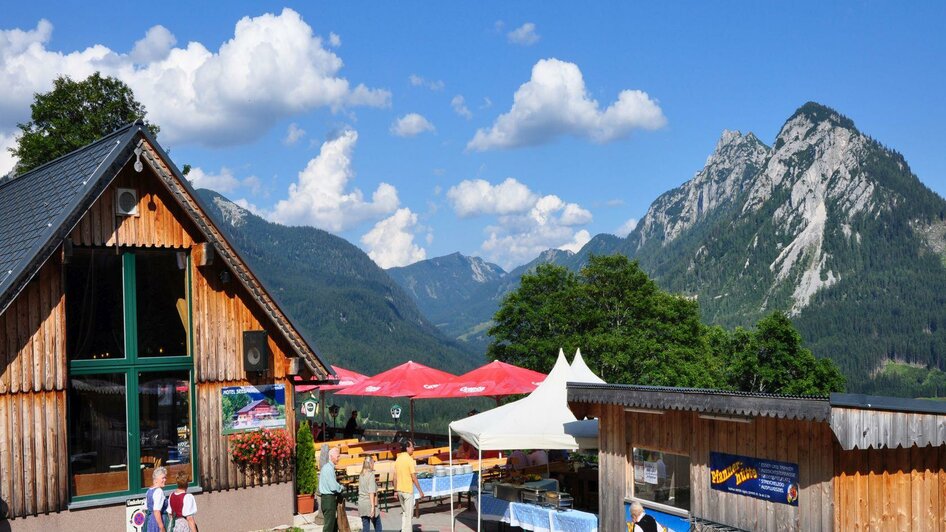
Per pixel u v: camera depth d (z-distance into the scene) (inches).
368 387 1096.2
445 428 5029.5
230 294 677.9
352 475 886.4
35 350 589.3
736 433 538.0
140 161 629.6
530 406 706.8
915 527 506.6
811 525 489.4
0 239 671.1
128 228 633.0
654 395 569.9
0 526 569.3
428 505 882.8
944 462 521.0
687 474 576.1
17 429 579.8
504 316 2588.6
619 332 2591.0
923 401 474.9
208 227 653.3
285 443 688.4
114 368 628.1
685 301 2938.0
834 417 455.2
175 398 655.1
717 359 4207.7
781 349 4215.1
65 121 1679.4
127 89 1768.0
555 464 872.3
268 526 689.0
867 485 492.7
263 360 671.8
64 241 591.5
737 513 534.6
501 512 727.1
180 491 509.7
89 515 605.0
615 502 629.9
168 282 658.2
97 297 628.1
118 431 628.4
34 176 778.8
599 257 2800.2
